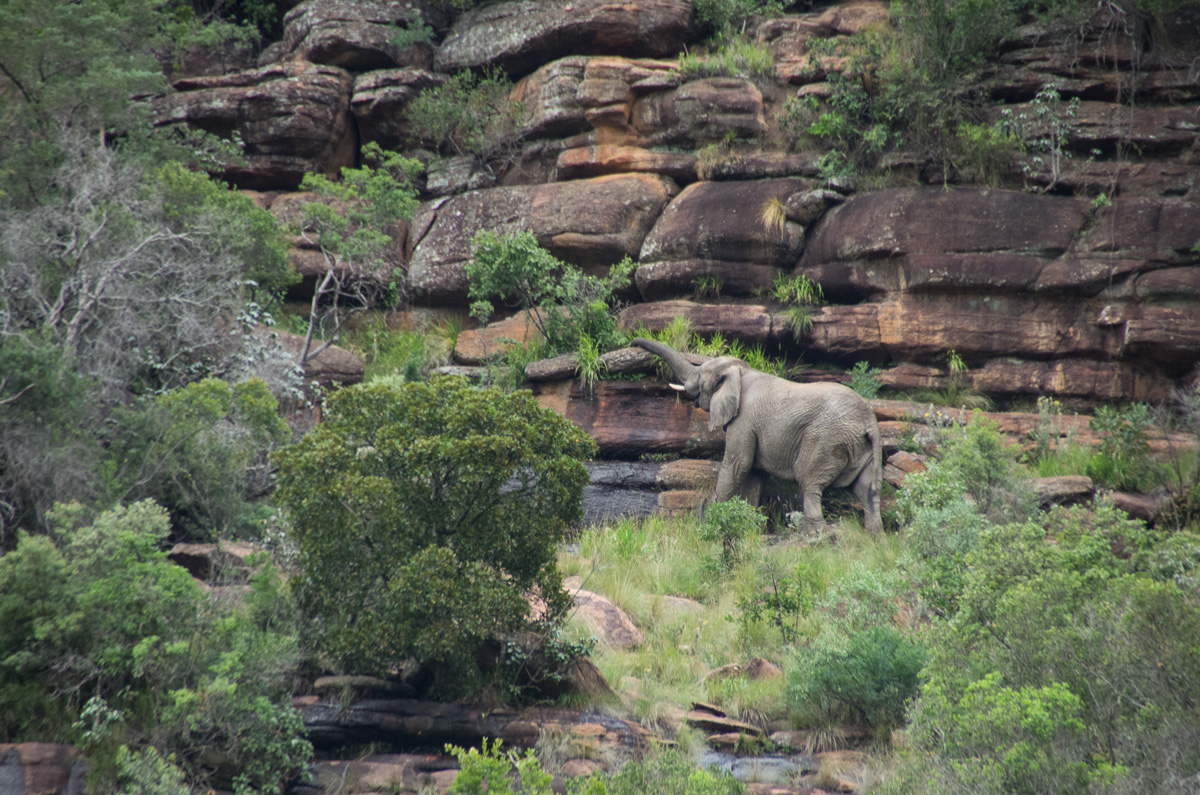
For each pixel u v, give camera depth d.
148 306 14.41
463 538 9.55
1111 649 7.71
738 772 8.93
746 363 17.27
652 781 7.69
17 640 8.10
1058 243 17.55
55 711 7.91
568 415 17.94
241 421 12.44
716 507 13.94
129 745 7.73
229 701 7.89
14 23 16.19
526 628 9.67
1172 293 16.84
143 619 8.23
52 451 10.37
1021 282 17.45
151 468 11.57
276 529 11.04
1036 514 13.06
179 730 7.83
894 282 18.20
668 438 17.58
